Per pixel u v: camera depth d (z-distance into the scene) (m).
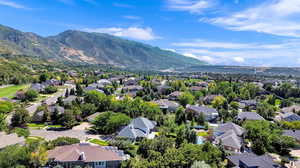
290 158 49.41
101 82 172.75
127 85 171.88
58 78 179.88
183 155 40.16
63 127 67.31
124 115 66.25
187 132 54.38
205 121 78.44
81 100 94.12
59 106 82.94
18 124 63.50
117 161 39.88
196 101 118.38
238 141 54.16
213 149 44.06
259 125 59.25
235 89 140.88
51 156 38.31
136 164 38.16
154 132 67.06
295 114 84.12
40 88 131.75
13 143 40.91
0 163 32.16
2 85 140.00
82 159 37.72
